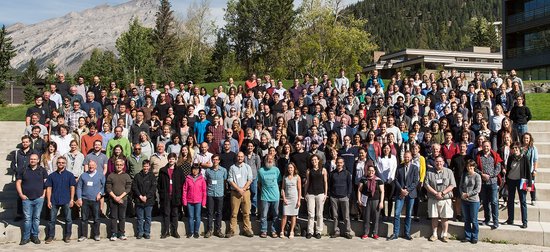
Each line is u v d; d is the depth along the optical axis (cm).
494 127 1429
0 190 1357
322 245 1106
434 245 1099
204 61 6297
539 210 1181
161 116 1569
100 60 5406
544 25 4672
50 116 1492
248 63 6053
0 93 4584
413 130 1346
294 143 1330
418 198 1202
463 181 1127
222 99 1731
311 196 1191
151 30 7281
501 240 1116
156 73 5084
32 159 1128
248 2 5859
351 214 1227
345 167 1255
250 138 1342
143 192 1170
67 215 1148
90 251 1048
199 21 7462
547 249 1055
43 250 1058
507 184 1153
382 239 1168
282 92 1839
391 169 1205
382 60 9631
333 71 5391
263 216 1199
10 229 1130
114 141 1296
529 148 1148
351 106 1642
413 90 1808
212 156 1231
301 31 5838
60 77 1700
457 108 1467
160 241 1152
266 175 1202
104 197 1270
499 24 12469
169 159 1207
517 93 1574
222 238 1190
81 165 1238
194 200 1191
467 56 8850
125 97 1684
